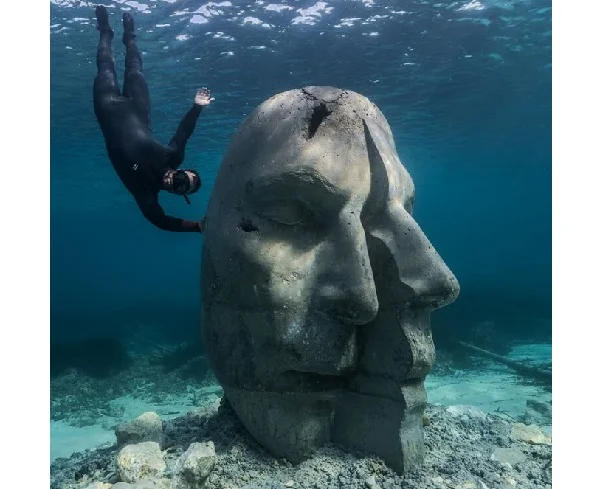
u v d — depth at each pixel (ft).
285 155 12.07
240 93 51.29
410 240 12.05
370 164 12.42
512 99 65.36
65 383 43.86
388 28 41.55
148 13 36.65
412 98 60.13
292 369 12.35
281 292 11.96
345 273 11.75
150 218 15.23
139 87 16.65
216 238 12.75
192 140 67.56
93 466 14.39
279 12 37.99
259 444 13.23
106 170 90.99
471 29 43.55
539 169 144.66
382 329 12.47
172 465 12.35
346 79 51.37
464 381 38.68
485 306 75.61
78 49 41.47
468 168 132.77
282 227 12.32
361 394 12.89
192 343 54.39
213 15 37.52
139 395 40.24
